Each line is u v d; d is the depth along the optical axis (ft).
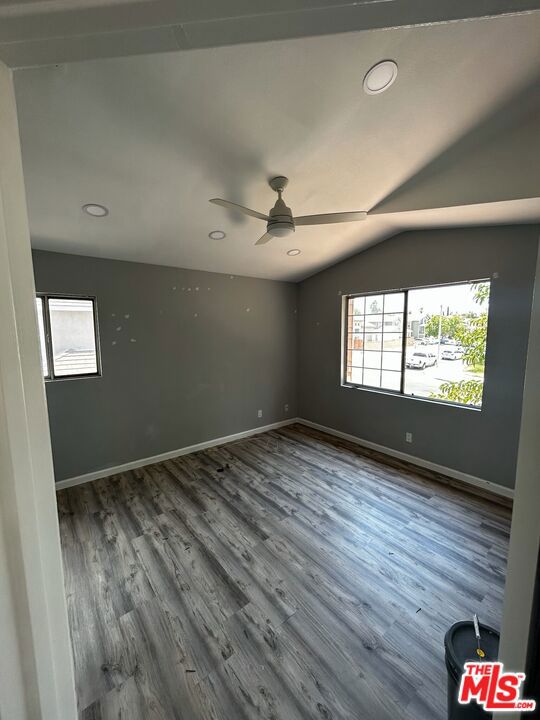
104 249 9.82
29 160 5.83
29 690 1.54
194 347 12.76
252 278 14.39
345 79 4.82
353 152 6.52
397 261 11.47
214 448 13.30
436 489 9.78
